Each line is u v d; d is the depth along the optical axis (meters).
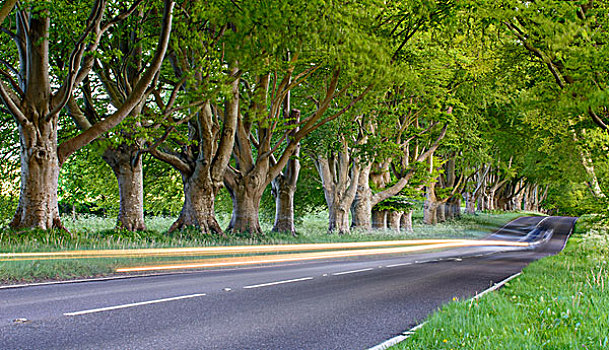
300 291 10.23
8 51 19.55
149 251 17.19
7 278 10.45
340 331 6.66
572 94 15.73
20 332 5.81
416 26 21.16
